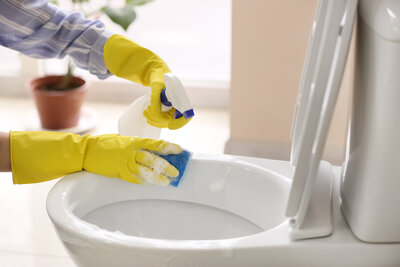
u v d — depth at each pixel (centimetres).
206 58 279
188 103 111
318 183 113
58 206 106
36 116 246
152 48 283
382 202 95
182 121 114
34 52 135
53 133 120
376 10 91
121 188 121
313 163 94
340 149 202
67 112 228
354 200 100
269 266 97
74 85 234
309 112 91
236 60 199
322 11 98
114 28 292
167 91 111
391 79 89
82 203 116
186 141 230
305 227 98
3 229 174
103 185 119
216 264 95
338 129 200
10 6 120
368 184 95
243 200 121
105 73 134
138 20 296
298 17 189
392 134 92
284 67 196
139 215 124
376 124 93
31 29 127
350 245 97
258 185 119
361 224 97
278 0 188
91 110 254
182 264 95
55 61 274
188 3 304
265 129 207
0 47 276
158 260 94
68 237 100
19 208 185
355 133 103
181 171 120
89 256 98
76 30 130
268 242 96
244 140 210
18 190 196
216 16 296
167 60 276
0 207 186
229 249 94
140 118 127
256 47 195
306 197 95
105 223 120
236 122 208
